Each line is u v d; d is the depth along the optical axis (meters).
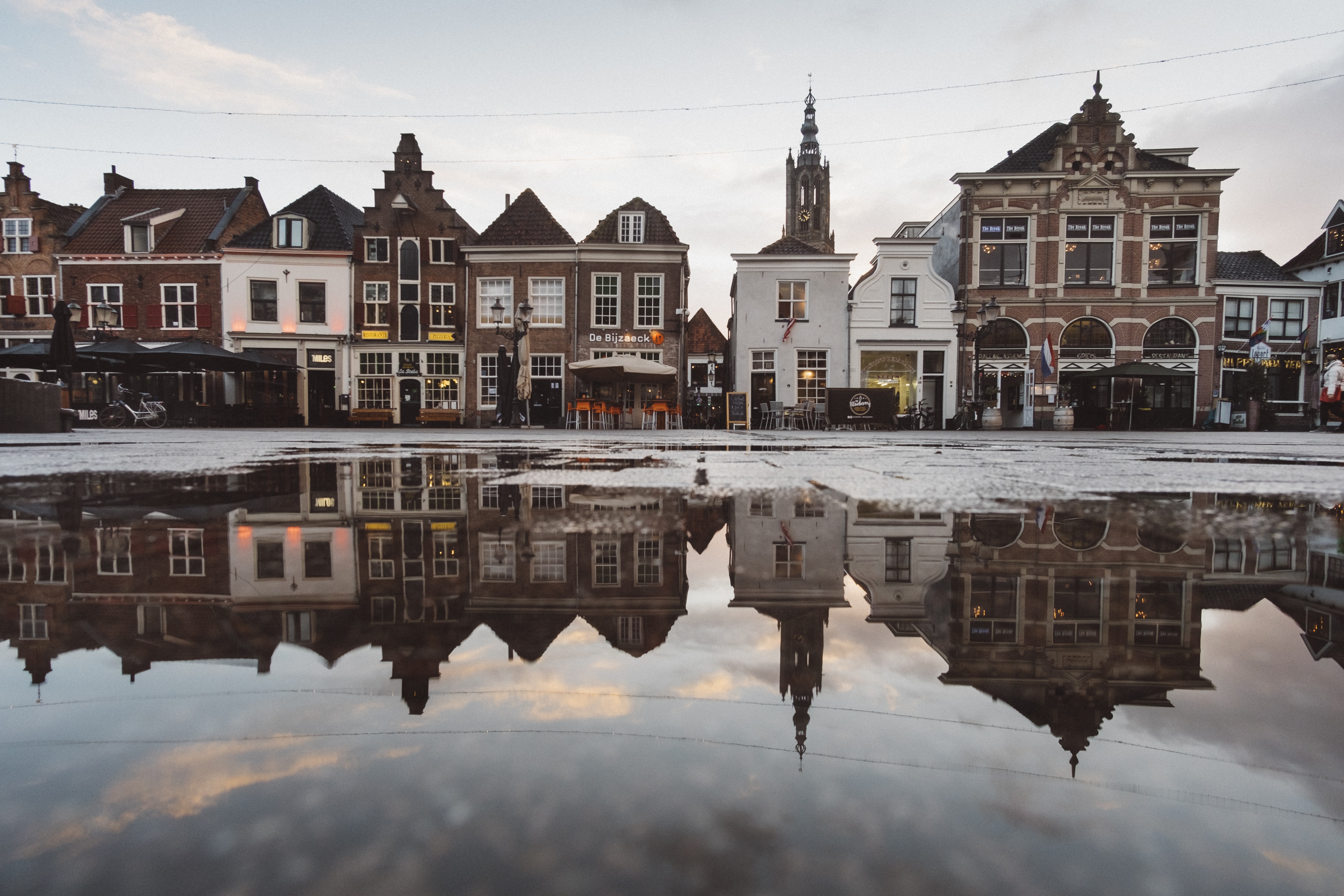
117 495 2.89
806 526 2.05
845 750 0.63
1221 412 24.59
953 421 23.77
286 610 1.10
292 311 24.92
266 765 0.58
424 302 25.14
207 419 22.69
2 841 0.46
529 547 1.71
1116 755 0.61
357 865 0.43
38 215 24.92
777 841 0.46
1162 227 24.22
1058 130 25.62
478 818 0.49
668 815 0.50
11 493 2.95
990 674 0.84
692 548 1.71
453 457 6.21
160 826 0.48
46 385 11.56
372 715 0.70
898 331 24.17
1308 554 1.62
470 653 0.91
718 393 27.59
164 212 25.56
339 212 27.08
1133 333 24.22
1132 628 1.03
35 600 1.15
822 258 24.16
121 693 0.75
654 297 24.88
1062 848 0.46
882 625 1.05
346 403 25.12
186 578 1.33
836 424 22.55
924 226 29.53
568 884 0.40
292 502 2.69
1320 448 9.26
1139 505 2.60
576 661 0.88
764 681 0.81
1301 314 25.16
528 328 22.48
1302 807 0.52
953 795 0.54
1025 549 1.70
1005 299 24.39
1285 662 0.87
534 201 26.03
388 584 1.31
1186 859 0.45
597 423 24.34
